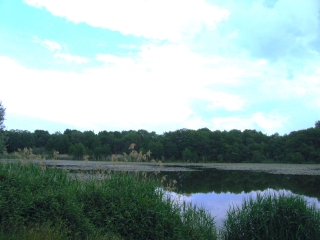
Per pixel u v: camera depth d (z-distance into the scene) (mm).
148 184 9242
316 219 9867
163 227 7934
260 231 10125
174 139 75375
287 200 10352
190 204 10992
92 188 8211
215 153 75125
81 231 6559
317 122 85375
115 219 7508
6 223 5832
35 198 6582
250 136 83688
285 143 75938
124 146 64500
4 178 7062
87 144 61625
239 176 34625
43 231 5762
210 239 9359
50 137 54781
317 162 68750
